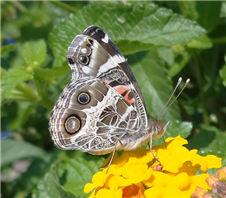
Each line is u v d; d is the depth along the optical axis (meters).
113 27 0.16
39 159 0.19
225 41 0.17
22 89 0.17
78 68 0.14
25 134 0.21
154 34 0.16
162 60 0.17
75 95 0.14
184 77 0.19
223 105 0.19
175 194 0.12
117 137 0.14
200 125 0.18
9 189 0.20
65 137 0.14
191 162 0.13
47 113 0.21
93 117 0.14
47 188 0.15
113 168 0.13
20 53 0.21
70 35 0.16
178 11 0.18
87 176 0.16
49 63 0.20
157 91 0.17
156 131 0.14
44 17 0.22
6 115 0.20
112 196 0.13
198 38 0.17
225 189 0.12
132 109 0.14
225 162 0.14
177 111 0.16
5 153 0.19
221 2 0.17
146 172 0.13
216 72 0.18
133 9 0.16
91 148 0.14
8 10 0.24
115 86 0.14
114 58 0.14
